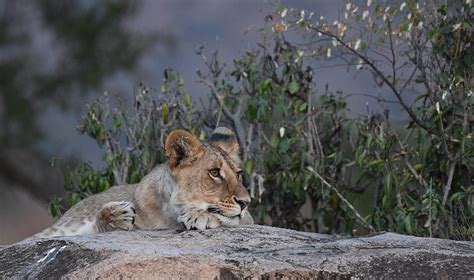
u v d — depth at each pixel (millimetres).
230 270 8453
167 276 8383
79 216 11938
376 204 13164
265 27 13516
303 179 13164
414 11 12789
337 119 13516
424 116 12836
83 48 25672
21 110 24344
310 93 13414
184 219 10164
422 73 12734
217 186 10461
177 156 10586
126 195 11969
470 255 8812
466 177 12570
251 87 13727
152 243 9281
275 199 13703
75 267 8711
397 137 12812
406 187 12781
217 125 13562
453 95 12547
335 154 13258
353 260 8648
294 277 8438
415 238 9477
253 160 13414
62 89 25141
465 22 12367
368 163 12672
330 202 13344
